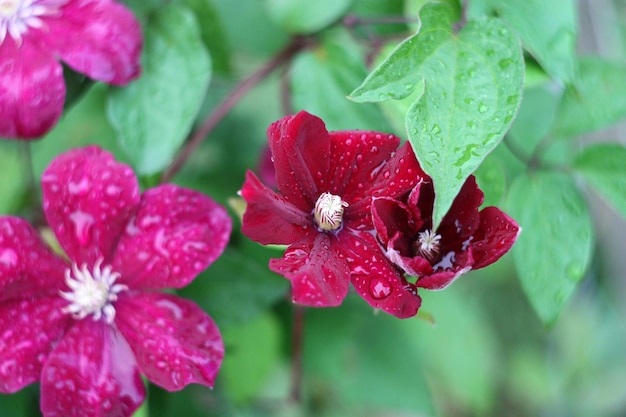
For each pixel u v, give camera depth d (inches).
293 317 31.7
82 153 27.1
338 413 34.4
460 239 25.1
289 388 33.7
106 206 27.1
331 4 29.3
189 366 26.5
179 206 27.0
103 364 27.1
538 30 27.2
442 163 24.5
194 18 28.3
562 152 31.6
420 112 24.9
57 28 27.8
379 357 32.6
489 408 38.7
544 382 43.1
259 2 31.4
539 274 27.9
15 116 27.5
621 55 32.4
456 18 27.4
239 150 32.3
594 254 36.8
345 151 25.6
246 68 31.9
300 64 29.0
